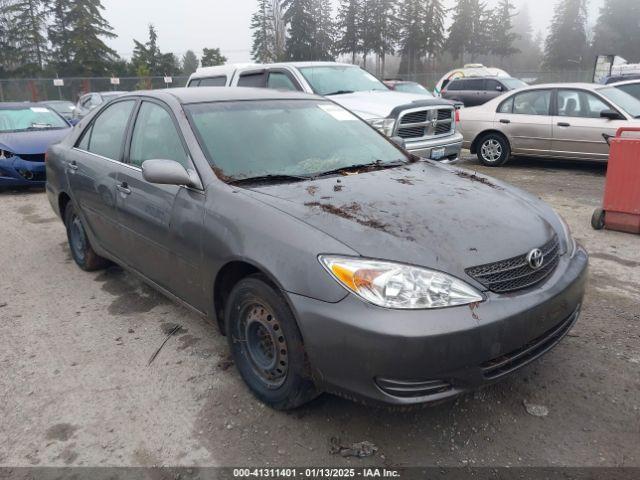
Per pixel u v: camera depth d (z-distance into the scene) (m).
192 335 3.76
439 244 2.51
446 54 69.38
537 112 9.65
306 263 2.47
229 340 3.04
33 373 3.32
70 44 49.22
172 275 3.44
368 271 2.36
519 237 2.71
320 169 3.45
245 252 2.72
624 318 3.83
